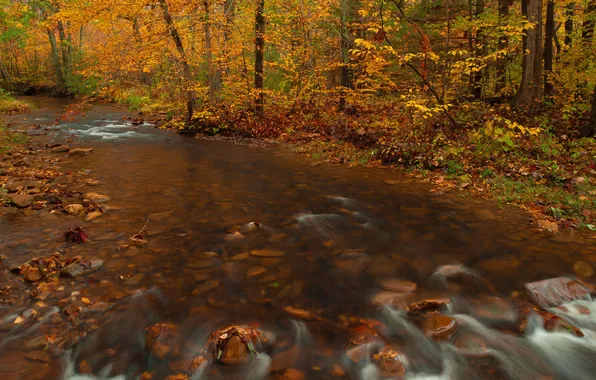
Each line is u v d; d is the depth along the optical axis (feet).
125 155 30.94
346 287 11.84
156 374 8.34
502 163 23.57
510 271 12.75
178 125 43.80
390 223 16.94
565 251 14.06
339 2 46.42
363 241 15.10
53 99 85.61
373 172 25.95
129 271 12.48
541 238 15.19
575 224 16.29
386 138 30.89
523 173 22.08
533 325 10.15
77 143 35.81
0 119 38.14
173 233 15.58
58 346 9.09
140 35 38.70
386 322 10.18
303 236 15.51
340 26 46.70
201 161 29.40
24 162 26.30
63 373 8.32
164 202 19.47
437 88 35.42
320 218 17.54
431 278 12.34
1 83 99.86
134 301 10.88
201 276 12.28
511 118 33.35
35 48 110.52
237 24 42.04
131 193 20.88
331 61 46.42
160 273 12.40
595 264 13.10
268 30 46.09
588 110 35.35
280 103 49.08
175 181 23.54
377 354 9.00
